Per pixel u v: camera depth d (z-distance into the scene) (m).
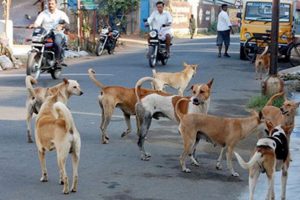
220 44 25.17
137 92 9.02
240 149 9.30
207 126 7.98
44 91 9.60
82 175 7.71
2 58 19.62
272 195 6.56
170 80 12.98
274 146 6.52
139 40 36.59
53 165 8.10
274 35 13.41
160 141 9.80
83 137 9.92
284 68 21.97
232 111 12.34
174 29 46.16
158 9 20.58
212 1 56.25
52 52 16.11
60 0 29.86
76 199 6.74
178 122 8.77
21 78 16.89
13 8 28.72
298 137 9.84
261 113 7.94
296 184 7.50
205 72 19.31
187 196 6.98
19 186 7.17
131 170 8.04
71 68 19.62
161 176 7.80
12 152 8.76
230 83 16.72
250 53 23.94
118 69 19.42
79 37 25.84
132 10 36.34
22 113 11.74
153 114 8.80
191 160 8.38
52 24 16.31
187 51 28.34
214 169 8.21
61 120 7.03
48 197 6.79
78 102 12.98
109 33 25.92
